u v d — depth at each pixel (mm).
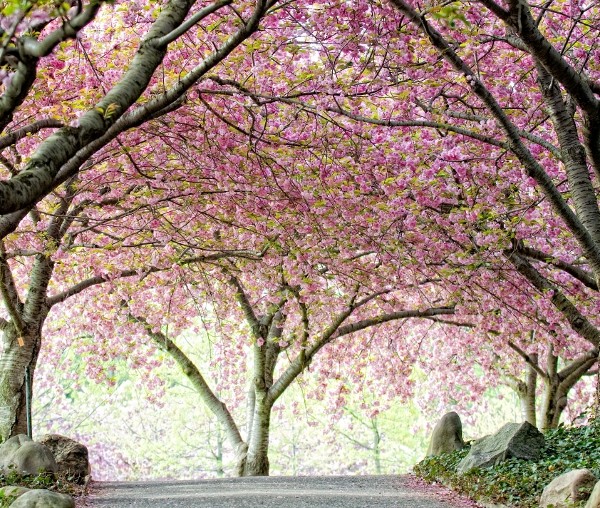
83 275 18828
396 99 12219
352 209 13711
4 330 15898
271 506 12000
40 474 13414
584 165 11961
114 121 7102
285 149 13023
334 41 12109
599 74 13883
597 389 15195
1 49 5648
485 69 13312
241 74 12578
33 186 6203
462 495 13164
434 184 13102
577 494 9961
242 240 16094
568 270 15383
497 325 18719
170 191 14203
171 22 7543
